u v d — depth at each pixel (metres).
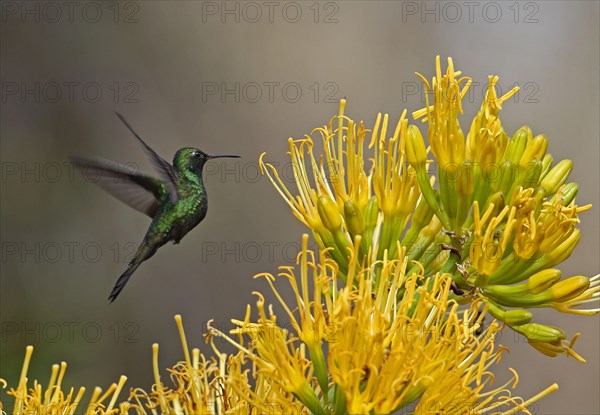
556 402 14.34
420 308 4.39
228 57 15.43
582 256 14.65
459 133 4.87
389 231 5.00
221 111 15.38
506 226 4.66
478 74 14.80
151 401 4.95
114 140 15.21
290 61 15.35
